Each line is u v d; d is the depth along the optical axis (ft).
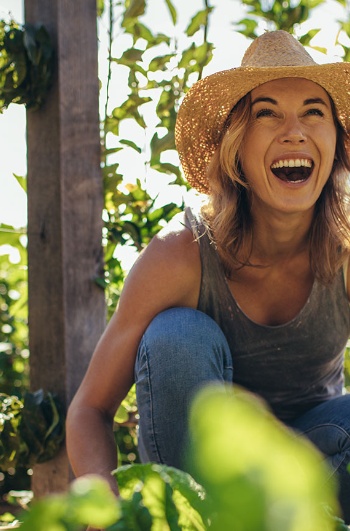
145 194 7.68
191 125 5.94
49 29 6.68
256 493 0.70
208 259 5.22
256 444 0.69
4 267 12.62
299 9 8.24
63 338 6.45
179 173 7.66
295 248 5.32
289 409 5.73
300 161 5.12
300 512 0.72
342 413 5.08
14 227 7.70
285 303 5.38
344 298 5.42
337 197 5.46
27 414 6.31
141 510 1.49
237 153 5.31
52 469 6.44
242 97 5.36
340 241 5.32
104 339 5.06
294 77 5.24
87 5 6.82
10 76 6.56
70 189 6.59
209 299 5.26
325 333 5.40
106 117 7.70
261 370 5.46
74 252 6.56
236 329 5.31
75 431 4.82
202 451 0.68
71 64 6.68
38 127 6.70
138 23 7.78
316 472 0.75
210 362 4.48
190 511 1.52
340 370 5.99
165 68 7.82
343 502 4.91
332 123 5.29
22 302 8.90
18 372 11.45
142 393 4.53
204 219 5.33
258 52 5.59
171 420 4.35
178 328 4.56
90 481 0.84
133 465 1.66
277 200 5.08
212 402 0.67
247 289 5.33
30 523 0.84
